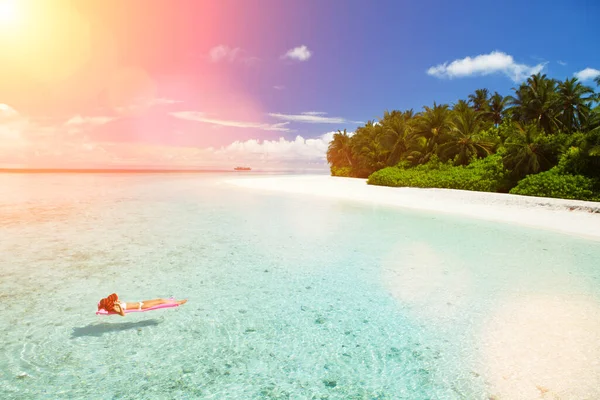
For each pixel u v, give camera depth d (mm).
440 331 4965
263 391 3600
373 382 3783
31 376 3771
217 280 7090
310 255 9133
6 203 19750
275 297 6242
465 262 8555
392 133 51500
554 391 3566
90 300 5922
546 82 45094
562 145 27969
